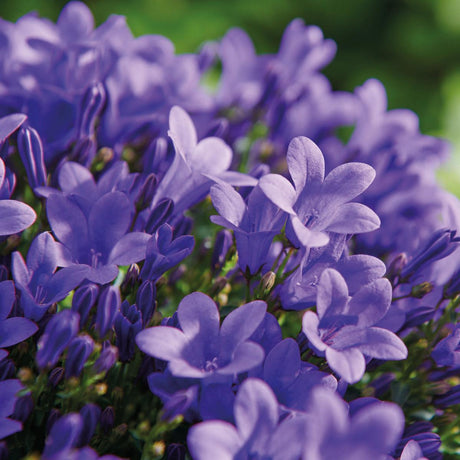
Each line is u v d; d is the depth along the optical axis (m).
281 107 0.61
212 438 0.50
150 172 0.56
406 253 0.58
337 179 0.54
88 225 0.54
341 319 0.53
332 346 0.53
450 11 1.22
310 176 0.53
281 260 0.55
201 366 0.52
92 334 0.54
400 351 0.52
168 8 1.16
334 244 0.54
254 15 1.21
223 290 0.56
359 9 1.23
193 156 0.55
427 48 1.22
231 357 0.52
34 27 0.60
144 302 0.54
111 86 0.58
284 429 0.51
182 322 0.52
